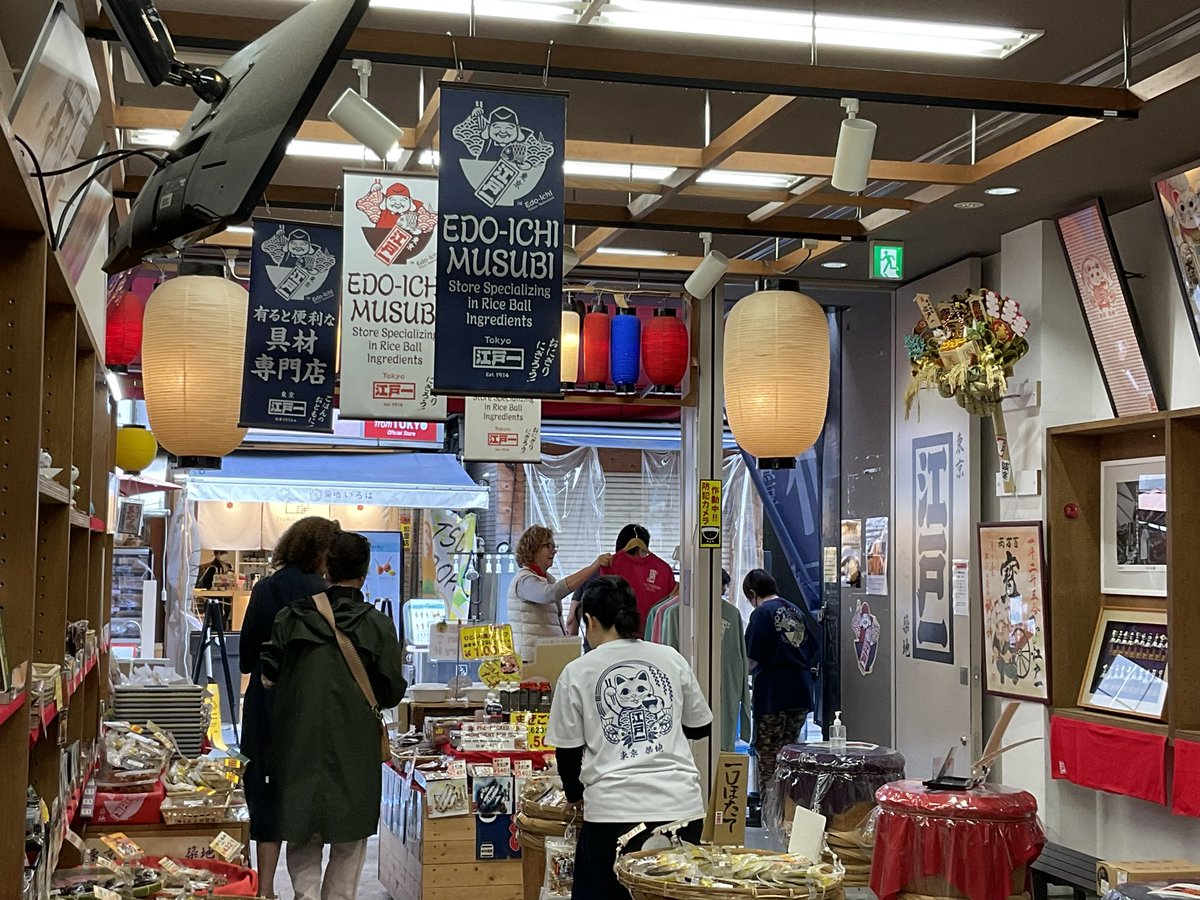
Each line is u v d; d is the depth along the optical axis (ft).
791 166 18.42
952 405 26.61
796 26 15.84
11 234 7.61
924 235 24.54
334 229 18.47
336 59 6.71
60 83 8.16
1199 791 18.24
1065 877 19.07
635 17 15.56
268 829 17.94
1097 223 21.30
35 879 7.77
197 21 12.39
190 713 19.35
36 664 9.43
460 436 37.35
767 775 29.40
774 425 20.68
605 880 13.73
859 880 18.72
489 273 13.34
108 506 16.11
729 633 27.27
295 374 18.20
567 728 14.15
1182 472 19.30
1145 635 20.97
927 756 27.04
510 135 13.41
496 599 39.24
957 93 14.20
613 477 39.88
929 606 27.27
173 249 7.73
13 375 7.57
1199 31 15.78
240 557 43.80
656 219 21.16
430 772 20.08
